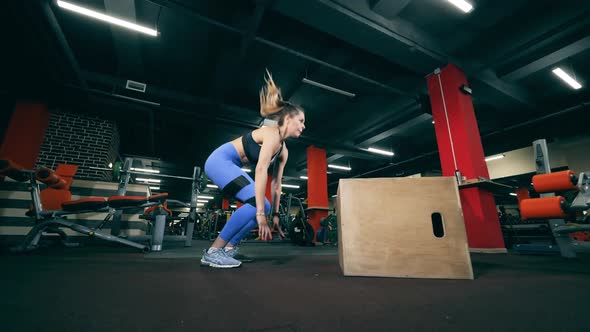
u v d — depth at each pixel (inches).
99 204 87.7
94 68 186.7
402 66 180.9
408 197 45.3
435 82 169.8
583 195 55.6
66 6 122.1
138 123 244.4
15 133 166.9
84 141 191.0
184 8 133.1
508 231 198.7
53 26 130.4
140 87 190.5
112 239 90.2
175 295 29.9
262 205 49.3
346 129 288.0
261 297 29.3
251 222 57.0
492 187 128.6
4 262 58.7
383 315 22.8
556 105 219.8
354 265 44.5
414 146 343.0
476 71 172.1
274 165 65.8
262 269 54.0
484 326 19.8
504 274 46.9
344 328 19.5
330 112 252.4
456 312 23.7
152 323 20.4
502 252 119.8
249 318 21.9
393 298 28.9
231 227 56.4
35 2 117.6
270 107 59.5
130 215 154.6
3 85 164.9
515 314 22.9
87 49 171.0
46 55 148.6
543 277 43.4
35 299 27.1
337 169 454.6
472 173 138.9
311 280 40.3
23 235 127.8
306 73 191.0
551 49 157.2
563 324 20.1
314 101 232.1
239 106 238.5
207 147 334.0
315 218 291.6
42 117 178.2
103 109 195.6
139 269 51.9
